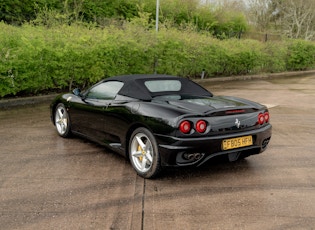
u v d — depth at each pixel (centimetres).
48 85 1020
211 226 311
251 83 1589
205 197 370
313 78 1888
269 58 1975
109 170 447
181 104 415
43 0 1878
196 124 382
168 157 383
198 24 2659
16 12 1828
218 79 1662
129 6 2311
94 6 2080
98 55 1109
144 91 454
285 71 2167
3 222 314
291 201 362
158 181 412
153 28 1585
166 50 1370
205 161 395
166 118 386
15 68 906
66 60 1027
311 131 675
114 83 496
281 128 699
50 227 306
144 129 411
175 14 2555
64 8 1864
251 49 1853
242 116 416
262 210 342
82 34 1131
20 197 366
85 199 362
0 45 888
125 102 449
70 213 332
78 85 1143
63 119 597
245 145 416
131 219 322
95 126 507
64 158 492
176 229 305
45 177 421
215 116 396
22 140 584
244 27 3009
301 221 321
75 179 416
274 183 411
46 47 972
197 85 509
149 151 413
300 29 3656
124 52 1183
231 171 448
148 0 2402
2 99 942
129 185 400
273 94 1228
